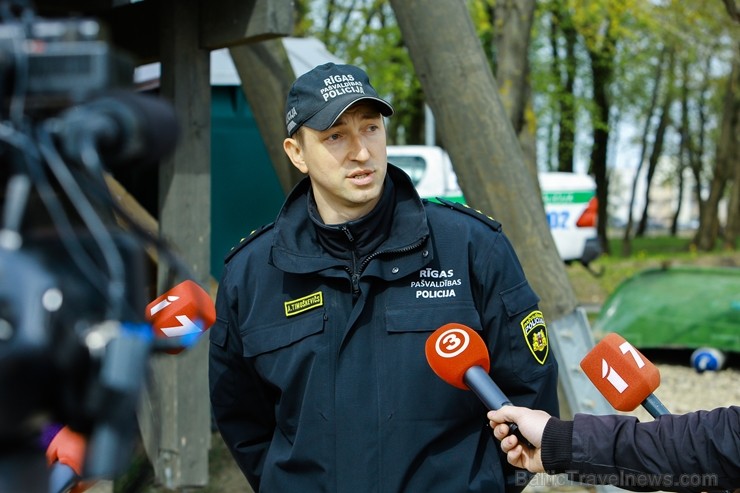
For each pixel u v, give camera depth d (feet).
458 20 15.70
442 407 8.38
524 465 7.73
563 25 69.41
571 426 7.39
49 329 4.13
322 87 8.54
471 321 8.51
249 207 22.36
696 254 75.92
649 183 97.50
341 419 8.44
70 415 4.38
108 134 4.31
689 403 24.09
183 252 15.79
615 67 79.20
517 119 23.22
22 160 4.36
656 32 51.55
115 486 10.05
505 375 8.70
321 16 59.98
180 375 15.66
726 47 48.55
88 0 14.76
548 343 8.88
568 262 40.19
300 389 8.65
